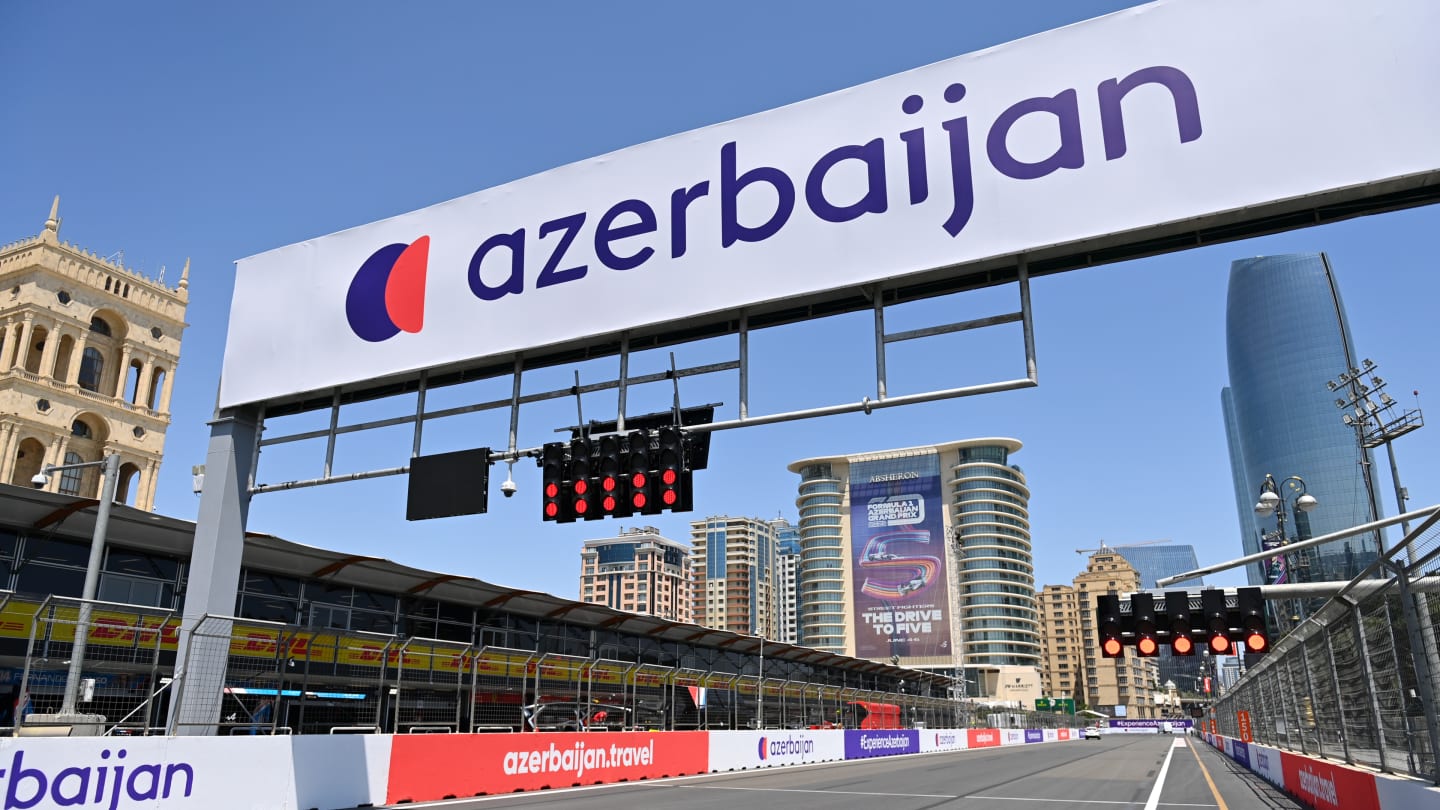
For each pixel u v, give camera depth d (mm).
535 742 17594
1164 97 8883
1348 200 8250
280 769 12328
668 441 10742
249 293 14102
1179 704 190250
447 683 25703
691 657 39469
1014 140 9461
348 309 13180
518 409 11938
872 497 169375
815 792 17359
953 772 25156
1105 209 8859
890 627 159875
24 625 19234
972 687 150000
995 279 9797
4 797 9141
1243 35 8703
